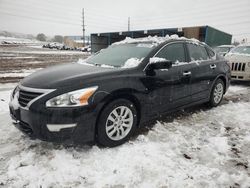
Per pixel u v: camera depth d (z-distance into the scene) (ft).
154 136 11.41
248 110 16.26
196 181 8.02
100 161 8.96
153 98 11.56
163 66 11.31
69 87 8.95
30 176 8.03
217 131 12.34
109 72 10.28
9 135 11.14
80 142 9.30
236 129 12.69
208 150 10.19
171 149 10.16
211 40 57.57
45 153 9.46
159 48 12.48
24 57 65.87
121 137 10.38
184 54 13.92
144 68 11.28
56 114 8.62
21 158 9.10
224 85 17.47
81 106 8.89
